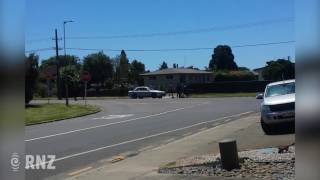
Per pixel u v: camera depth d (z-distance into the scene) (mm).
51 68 48656
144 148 15414
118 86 110000
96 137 19047
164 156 13000
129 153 14398
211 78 117688
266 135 16578
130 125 24000
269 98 18031
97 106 43906
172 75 114438
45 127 24656
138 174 10203
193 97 64812
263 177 8867
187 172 9938
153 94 69188
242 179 8781
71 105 43938
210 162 10977
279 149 11891
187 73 113750
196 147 14516
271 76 85375
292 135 16016
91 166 12156
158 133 19922
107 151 14992
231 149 9867
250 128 19469
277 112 17250
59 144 16984
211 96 67062
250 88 81250
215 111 32125
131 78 125625
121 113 33938
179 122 24891
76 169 11727
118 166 11711
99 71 117062
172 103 45688
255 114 28125
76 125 25219
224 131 18906
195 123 24000
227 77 107000
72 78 80938
